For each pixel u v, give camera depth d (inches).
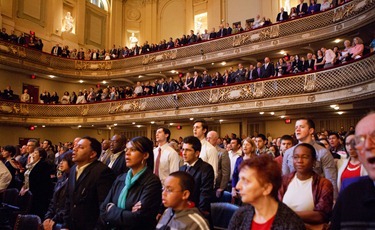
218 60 594.9
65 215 123.5
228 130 579.2
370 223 57.6
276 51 533.6
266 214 69.1
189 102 531.8
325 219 97.2
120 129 726.5
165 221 93.4
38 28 692.7
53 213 141.3
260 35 544.4
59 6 739.4
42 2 705.6
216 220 130.7
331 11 463.2
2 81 630.5
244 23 674.8
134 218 100.7
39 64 658.8
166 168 173.8
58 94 739.4
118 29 850.1
